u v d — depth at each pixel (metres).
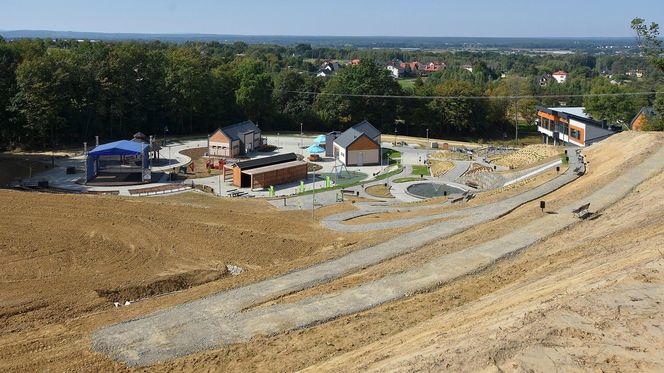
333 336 19.02
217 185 56.44
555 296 17.70
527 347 13.65
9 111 71.31
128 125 86.12
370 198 50.16
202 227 34.06
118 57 83.44
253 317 21.08
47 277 26.91
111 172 60.22
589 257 23.00
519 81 131.75
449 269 25.08
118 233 32.69
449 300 21.34
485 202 39.03
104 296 25.16
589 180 41.38
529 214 33.16
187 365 17.78
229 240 32.69
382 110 103.12
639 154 45.09
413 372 13.34
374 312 21.08
